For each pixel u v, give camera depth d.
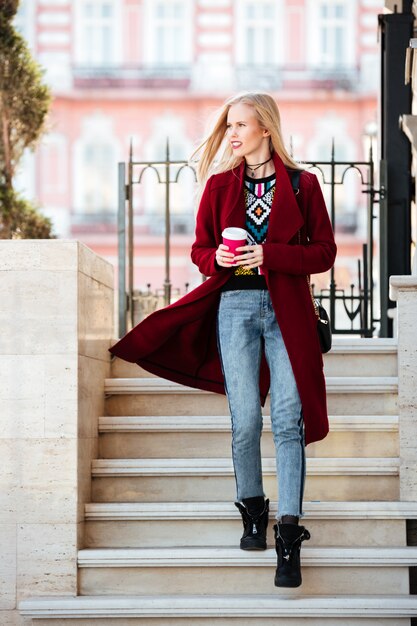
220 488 4.78
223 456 5.02
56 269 4.40
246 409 4.12
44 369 4.37
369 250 7.53
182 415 5.24
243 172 4.25
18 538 4.31
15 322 4.39
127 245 7.42
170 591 4.34
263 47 32.62
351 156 32.19
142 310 8.61
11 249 4.42
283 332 4.09
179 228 31.80
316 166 7.45
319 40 32.53
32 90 8.98
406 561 4.30
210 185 4.31
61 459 4.33
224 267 4.17
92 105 32.47
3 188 8.91
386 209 7.45
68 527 4.32
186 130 32.53
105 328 5.25
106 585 4.34
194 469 4.74
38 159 31.86
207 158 4.42
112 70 32.31
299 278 4.18
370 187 7.50
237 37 32.53
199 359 4.58
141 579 4.34
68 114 32.41
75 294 4.39
